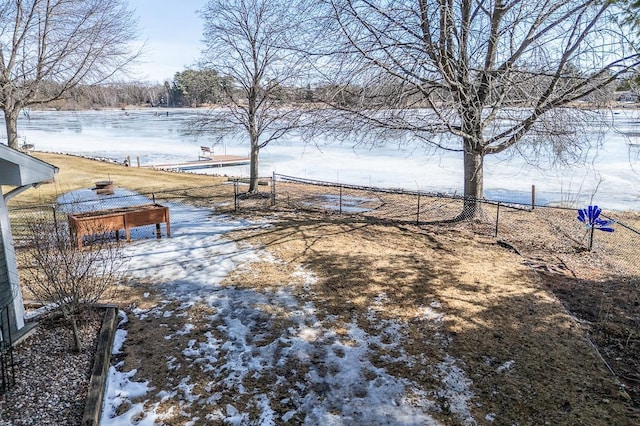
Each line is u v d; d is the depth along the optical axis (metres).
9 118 13.77
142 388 4.92
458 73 9.77
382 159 28.89
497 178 22.03
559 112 9.83
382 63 9.45
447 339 5.98
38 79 13.69
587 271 8.43
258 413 4.58
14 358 5.16
